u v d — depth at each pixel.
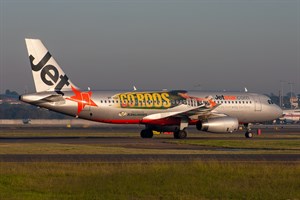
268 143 125.25
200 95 150.25
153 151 99.56
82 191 56.78
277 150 105.31
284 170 69.62
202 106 143.50
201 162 75.06
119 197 54.38
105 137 152.50
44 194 55.19
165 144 121.50
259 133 174.38
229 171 69.06
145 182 61.25
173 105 145.88
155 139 141.75
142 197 54.66
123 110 141.62
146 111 143.62
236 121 146.38
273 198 54.59
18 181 60.78
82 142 127.12
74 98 137.50
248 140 137.38
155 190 57.66
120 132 191.38
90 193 55.97
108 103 140.25
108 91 142.38
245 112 155.12
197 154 93.31
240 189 58.56
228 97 153.62
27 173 66.00
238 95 155.38
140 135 158.25
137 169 68.81
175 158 86.00
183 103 147.00
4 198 52.84
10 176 63.72
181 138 146.75
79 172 67.19
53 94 135.25
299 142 129.00
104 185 59.44
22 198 52.97
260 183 61.94
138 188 58.44
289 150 105.19
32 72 136.88
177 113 144.88
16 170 68.00
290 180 63.62
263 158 87.31
